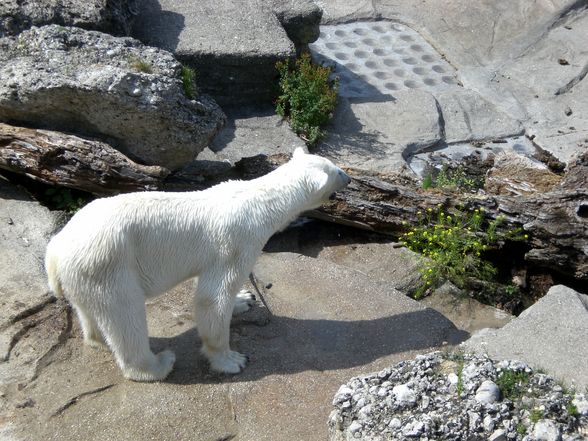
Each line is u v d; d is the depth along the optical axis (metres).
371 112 9.08
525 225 6.78
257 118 8.68
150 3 9.01
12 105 6.62
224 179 7.22
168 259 5.16
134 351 5.21
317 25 9.45
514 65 10.06
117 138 6.75
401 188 7.01
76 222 5.02
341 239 7.21
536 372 5.12
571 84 9.73
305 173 5.50
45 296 5.92
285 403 5.34
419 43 10.50
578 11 10.73
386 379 4.98
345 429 4.83
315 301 6.17
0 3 7.23
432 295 6.78
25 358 5.50
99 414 5.18
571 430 4.63
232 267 5.27
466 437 4.57
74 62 6.70
